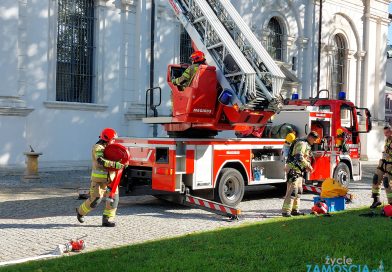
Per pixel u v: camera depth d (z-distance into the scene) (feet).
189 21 36.76
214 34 35.14
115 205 27.53
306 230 24.77
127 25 66.08
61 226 27.27
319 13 90.68
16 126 54.85
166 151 32.45
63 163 59.67
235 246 21.11
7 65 54.19
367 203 38.17
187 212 32.83
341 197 33.50
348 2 97.19
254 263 18.30
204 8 35.76
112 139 27.84
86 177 53.42
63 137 59.82
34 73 57.26
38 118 57.62
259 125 35.35
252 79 32.71
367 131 46.11
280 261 18.62
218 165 34.17
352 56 98.99
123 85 65.87
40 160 57.82
